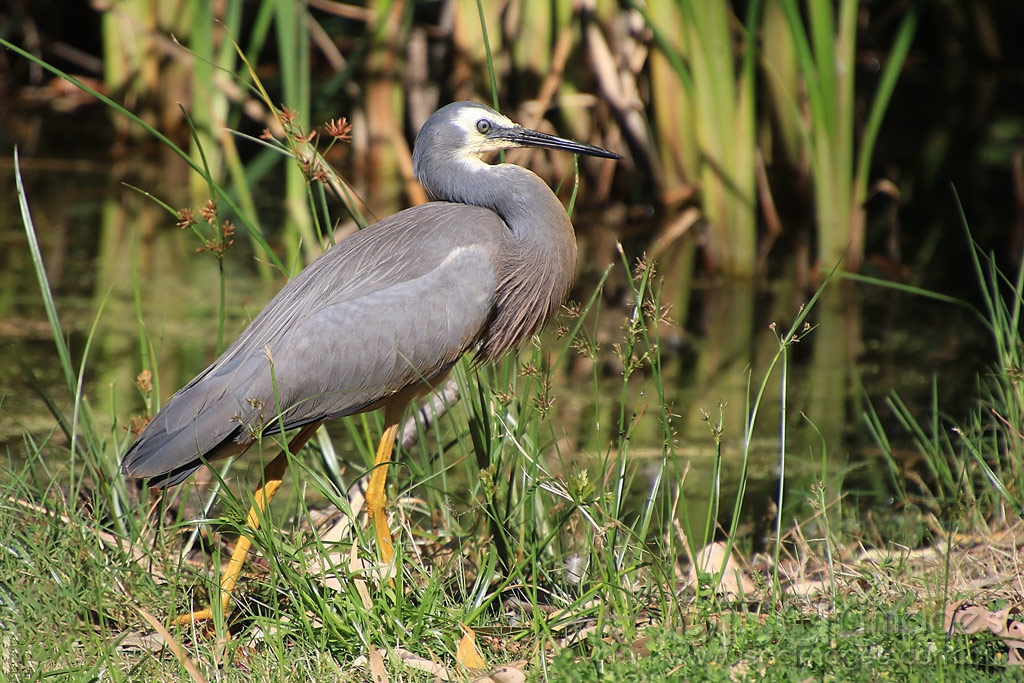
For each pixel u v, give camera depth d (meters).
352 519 7.60
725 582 8.22
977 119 27.03
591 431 11.95
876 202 21.50
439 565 8.20
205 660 6.88
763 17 18.20
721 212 17.36
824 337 15.09
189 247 18.14
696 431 12.12
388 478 9.38
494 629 7.28
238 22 18.92
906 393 13.02
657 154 20.05
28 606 7.29
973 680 5.80
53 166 22.22
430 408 9.55
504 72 19.36
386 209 19.34
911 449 11.56
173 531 8.55
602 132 19.69
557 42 18.89
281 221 19.23
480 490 8.60
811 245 18.98
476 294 8.37
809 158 19.11
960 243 18.95
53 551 7.82
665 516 10.12
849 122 17.00
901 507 10.17
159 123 22.86
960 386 13.19
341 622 7.12
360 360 8.10
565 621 7.16
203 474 10.76
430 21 23.09
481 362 9.16
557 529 7.51
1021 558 8.09
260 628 7.44
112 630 7.50
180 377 12.78
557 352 14.61
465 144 9.13
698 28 16.77
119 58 22.92
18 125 24.77
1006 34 30.67
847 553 8.81
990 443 11.01
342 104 25.20
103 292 15.75
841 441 11.82
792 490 10.63
